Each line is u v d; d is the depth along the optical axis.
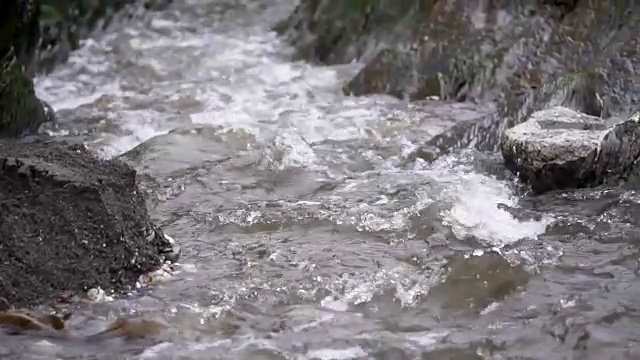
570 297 8.05
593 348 7.15
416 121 14.91
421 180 11.77
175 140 13.15
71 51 21.34
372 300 8.11
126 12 23.69
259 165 12.33
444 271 8.58
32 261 7.96
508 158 11.87
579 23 16.42
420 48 17.11
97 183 8.47
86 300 7.96
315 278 8.52
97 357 7.07
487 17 17.48
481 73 16.09
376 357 7.10
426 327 7.59
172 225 10.17
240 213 10.41
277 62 20.41
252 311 7.89
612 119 13.03
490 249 9.18
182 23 23.44
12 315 7.50
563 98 14.05
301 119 15.39
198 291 8.23
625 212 10.29
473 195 10.93
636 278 8.46
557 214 10.34
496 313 7.82
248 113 16.09
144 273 8.52
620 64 14.82
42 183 8.26
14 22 15.98
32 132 15.55
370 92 16.97
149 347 7.25
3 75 15.44
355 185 11.65
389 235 9.72
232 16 23.66
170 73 19.88
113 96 17.81
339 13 20.81
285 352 7.16
